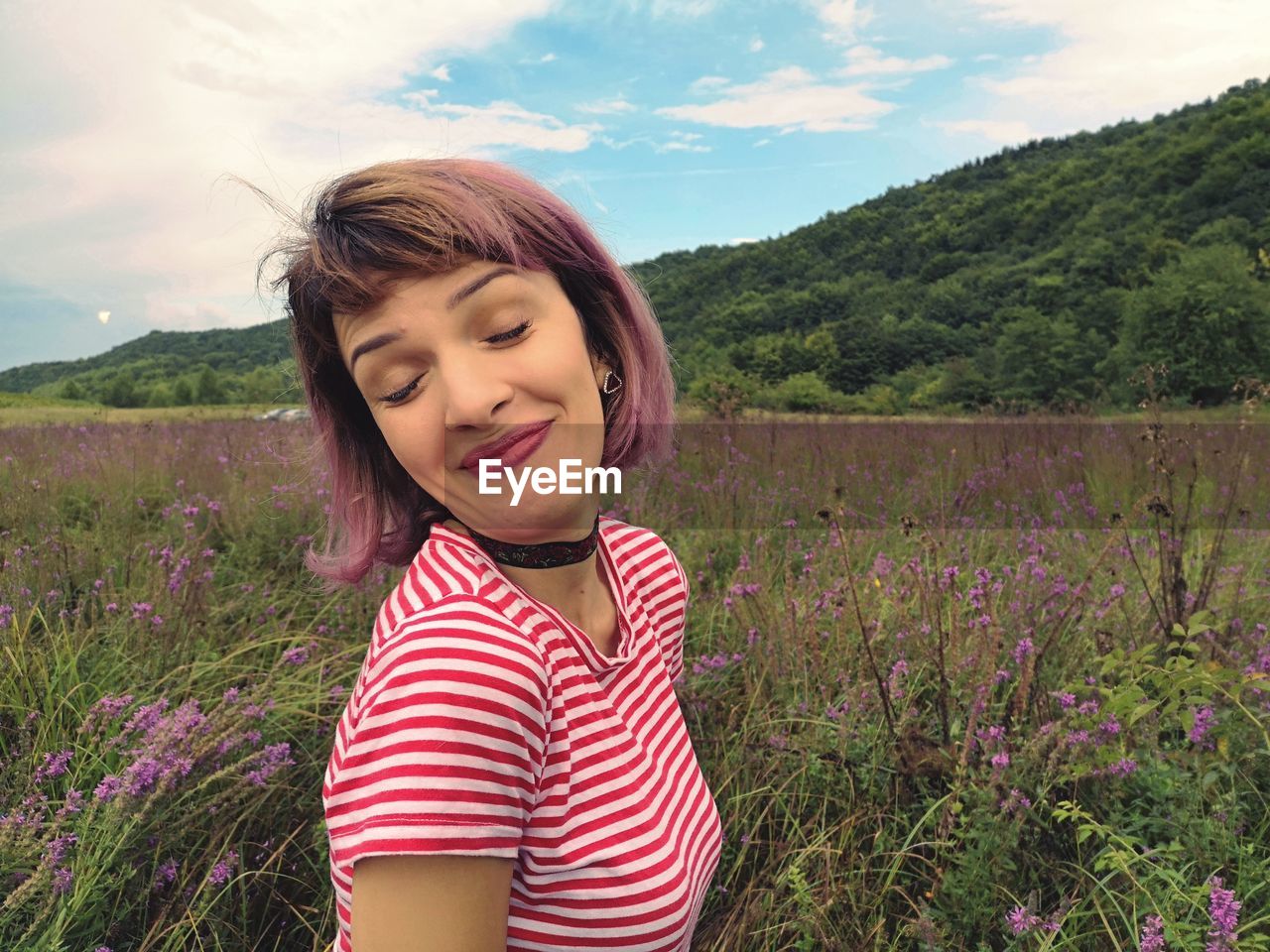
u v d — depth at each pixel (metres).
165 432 8.04
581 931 0.72
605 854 0.72
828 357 95.50
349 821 0.60
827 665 2.44
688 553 3.88
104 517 4.11
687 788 0.90
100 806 1.74
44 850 1.62
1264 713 1.95
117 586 3.23
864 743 2.06
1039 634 2.64
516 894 0.72
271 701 2.21
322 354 0.83
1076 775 1.77
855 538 3.80
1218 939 1.29
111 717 2.11
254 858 1.91
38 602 2.84
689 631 2.99
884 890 1.70
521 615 0.71
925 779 1.96
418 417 0.69
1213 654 2.33
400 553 0.95
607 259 0.83
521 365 0.67
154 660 2.53
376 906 0.59
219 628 2.98
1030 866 1.70
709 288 156.50
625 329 0.87
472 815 0.59
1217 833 1.68
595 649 0.78
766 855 1.95
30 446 6.63
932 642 2.36
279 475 4.63
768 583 2.99
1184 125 130.88
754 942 1.67
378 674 0.64
